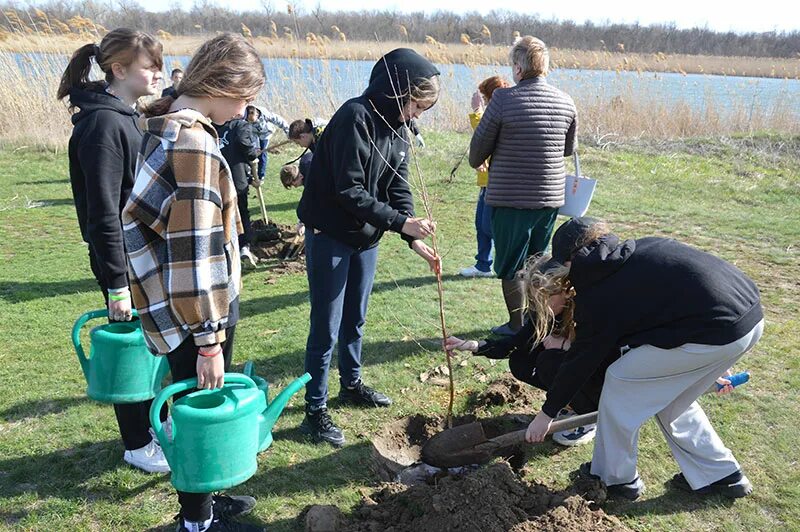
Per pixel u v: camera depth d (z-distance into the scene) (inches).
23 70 516.1
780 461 140.3
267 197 381.7
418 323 213.5
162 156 93.4
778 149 497.4
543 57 183.0
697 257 116.6
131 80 119.3
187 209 92.7
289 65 543.2
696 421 126.6
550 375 137.7
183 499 106.3
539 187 182.2
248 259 269.7
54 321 211.8
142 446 136.0
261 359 188.2
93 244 116.3
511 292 194.2
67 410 158.2
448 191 392.5
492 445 134.3
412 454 149.9
